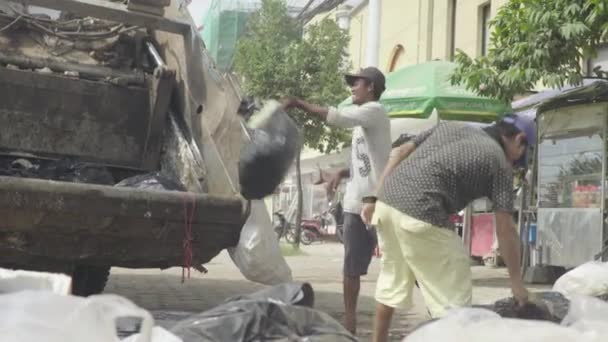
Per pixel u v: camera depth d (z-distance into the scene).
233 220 4.66
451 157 3.95
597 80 9.53
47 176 5.49
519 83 8.80
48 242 4.41
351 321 5.46
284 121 4.59
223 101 5.26
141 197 4.39
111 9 5.50
